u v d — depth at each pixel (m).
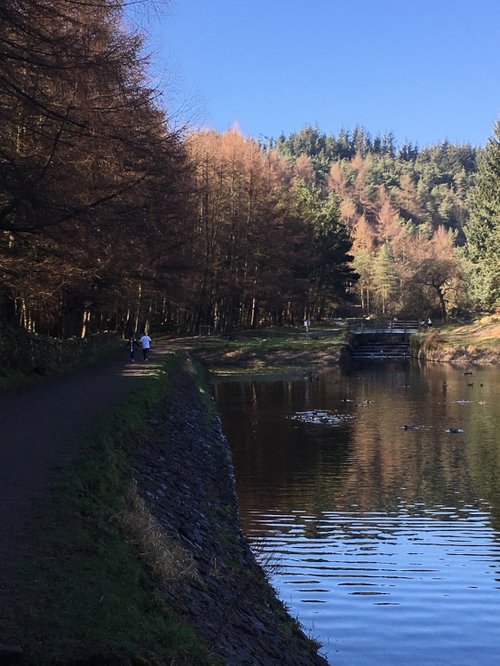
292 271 79.69
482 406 33.12
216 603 7.74
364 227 157.75
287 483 18.36
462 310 98.38
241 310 79.62
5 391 20.44
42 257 23.94
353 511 15.72
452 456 21.75
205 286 66.56
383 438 25.06
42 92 13.12
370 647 8.84
